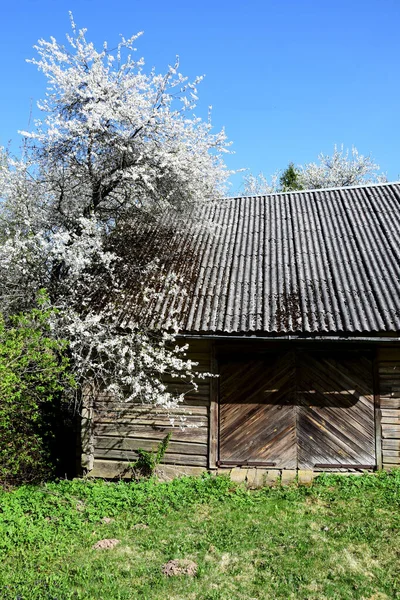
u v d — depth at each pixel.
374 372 8.24
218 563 5.50
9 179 10.24
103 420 8.90
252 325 8.01
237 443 8.49
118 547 5.96
